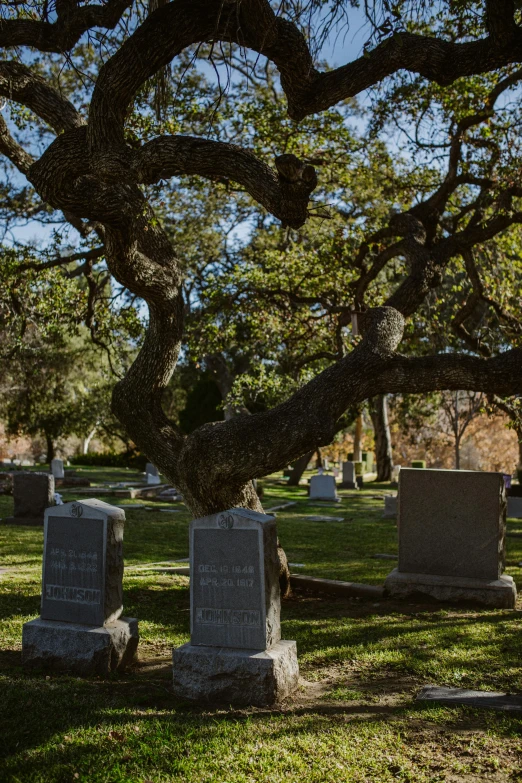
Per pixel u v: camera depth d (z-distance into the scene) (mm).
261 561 6109
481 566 10008
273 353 20188
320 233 16953
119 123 7277
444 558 10188
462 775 4688
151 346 9781
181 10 7078
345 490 33312
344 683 6582
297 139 14352
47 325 15445
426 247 13109
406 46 7414
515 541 16578
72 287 15414
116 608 7020
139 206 8305
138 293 9328
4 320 15305
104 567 6820
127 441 45531
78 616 6887
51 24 8258
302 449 8336
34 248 13477
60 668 6734
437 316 16188
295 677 6371
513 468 44469
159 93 7812
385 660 7223
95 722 5480
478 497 10047
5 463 43781
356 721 5570
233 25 7238
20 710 5668
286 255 16203
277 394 22844
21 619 8391
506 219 11656
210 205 23031
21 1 8578
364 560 13547
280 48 7230
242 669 5988
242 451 8289
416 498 10344
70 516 6973
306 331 16609
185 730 5352
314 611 9414
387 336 9086
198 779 4652
